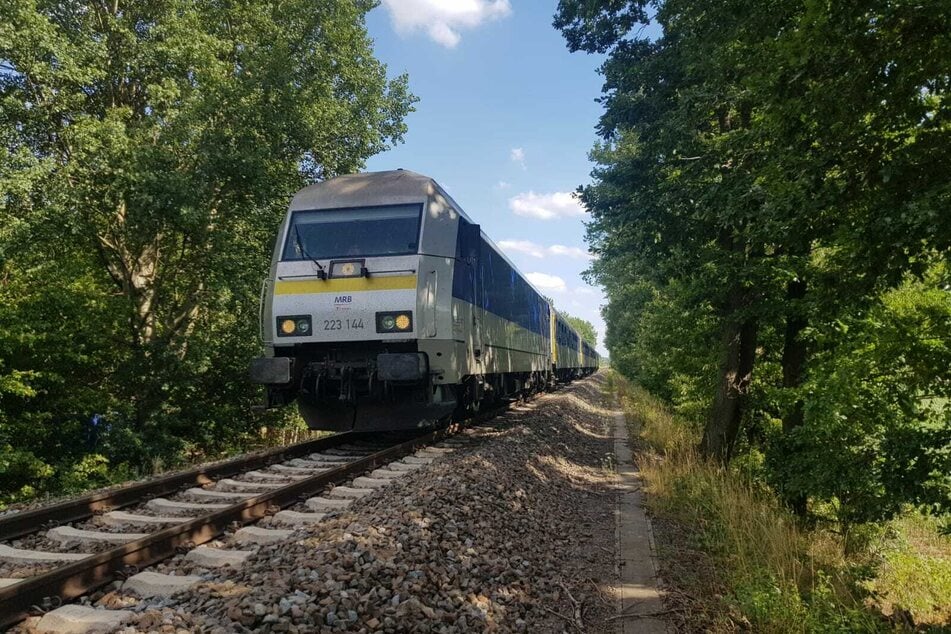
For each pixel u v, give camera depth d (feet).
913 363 19.89
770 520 22.74
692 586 17.81
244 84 51.60
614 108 39.96
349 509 19.85
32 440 43.45
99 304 47.06
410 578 14.06
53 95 44.01
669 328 48.57
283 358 30.96
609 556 20.47
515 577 16.70
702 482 27.96
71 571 13.19
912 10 12.57
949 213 13.29
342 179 34.86
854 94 14.25
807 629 15.47
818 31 13.80
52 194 42.70
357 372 31.58
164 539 15.89
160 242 53.31
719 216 25.00
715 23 28.71
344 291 30.73
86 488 41.19
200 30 50.70
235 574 13.75
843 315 19.49
